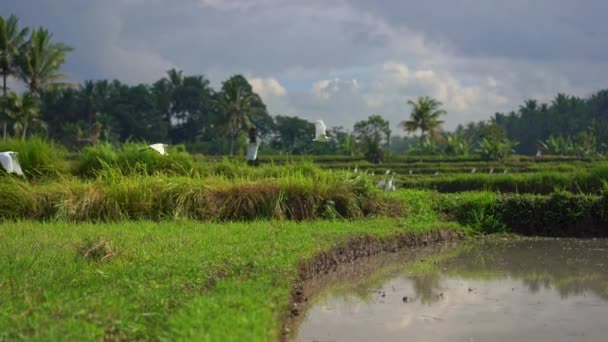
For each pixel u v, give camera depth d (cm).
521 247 1397
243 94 7369
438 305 855
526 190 2553
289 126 9869
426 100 6153
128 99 9125
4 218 1296
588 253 1316
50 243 966
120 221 1305
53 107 8531
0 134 6644
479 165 5147
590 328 750
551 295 923
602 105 9956
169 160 1731
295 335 705
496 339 704
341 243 1131
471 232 1569
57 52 5150
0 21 4850
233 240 1035
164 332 559
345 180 1597
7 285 691
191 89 9569
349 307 838
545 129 9788
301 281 887
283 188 1478
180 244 959
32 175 1591
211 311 605
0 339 509
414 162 5969
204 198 1438
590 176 2367
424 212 1628
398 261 1188
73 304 599
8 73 5119
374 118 7406
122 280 711
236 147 8125
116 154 1733
